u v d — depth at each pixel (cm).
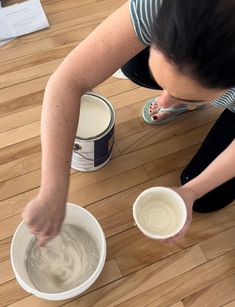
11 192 128
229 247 125
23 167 132
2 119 138
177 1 50
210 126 144
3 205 126
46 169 77
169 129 142
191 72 55
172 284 119
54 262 117
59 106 79
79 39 155
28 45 152
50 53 151
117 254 121
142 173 134
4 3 161
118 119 142
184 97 63
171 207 104
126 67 119
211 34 49
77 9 161
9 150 134
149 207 105
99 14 161
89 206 128
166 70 58
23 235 111
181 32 51
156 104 140
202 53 51
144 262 121
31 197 128
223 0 48
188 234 126
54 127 78
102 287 117
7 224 124
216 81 55
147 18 71
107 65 78
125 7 74
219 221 128
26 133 137
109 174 133
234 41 49
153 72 63
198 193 100
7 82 144
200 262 122
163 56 56
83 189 130
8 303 114
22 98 142
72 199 128
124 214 127
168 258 122
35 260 116
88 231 119
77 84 80
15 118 139
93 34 76
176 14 50
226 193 122
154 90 147
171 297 117
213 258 123
